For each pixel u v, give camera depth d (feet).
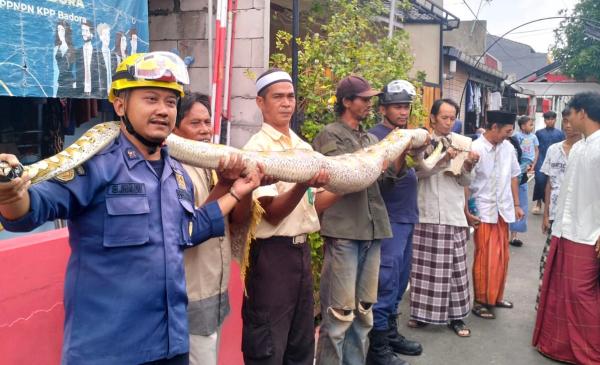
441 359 16.01
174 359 7.11
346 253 12.50
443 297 17.51
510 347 17.01
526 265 26.53
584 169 15.51
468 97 52.42
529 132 36.60
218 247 9.68
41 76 13.25
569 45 82.43
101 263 6.59
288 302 10.77
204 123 10.03
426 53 36.17
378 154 11.96
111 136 6.95
